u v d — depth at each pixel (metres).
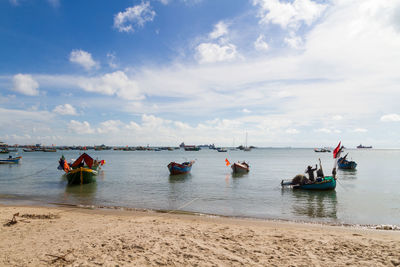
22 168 42.69
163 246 7.00
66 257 6.14
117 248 6.81
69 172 23.81
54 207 13.97
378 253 6.59
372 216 12.60
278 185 23.61
